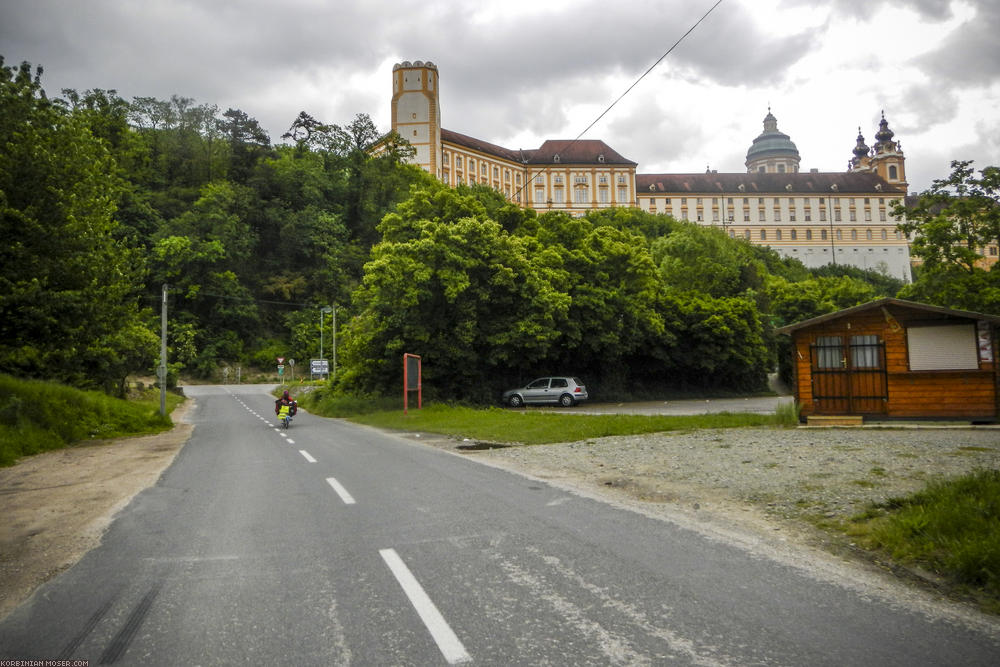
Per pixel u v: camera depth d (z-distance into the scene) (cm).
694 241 6312
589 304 3531
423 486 947
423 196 3334
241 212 8562
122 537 684
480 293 3020
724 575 497
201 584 510
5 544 675
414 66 11231
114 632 414
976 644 368
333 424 2603
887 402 1448
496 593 467
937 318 1417
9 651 388
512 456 1297
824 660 348
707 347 4319
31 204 2111
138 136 8100
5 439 1597
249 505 845
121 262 2523
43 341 2166
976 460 927
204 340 7706
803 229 14612
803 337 1543
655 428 1630
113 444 1961
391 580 505
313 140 10125
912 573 498
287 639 397
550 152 13512
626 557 549
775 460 1034
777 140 19525
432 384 3194
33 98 2280
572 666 348
